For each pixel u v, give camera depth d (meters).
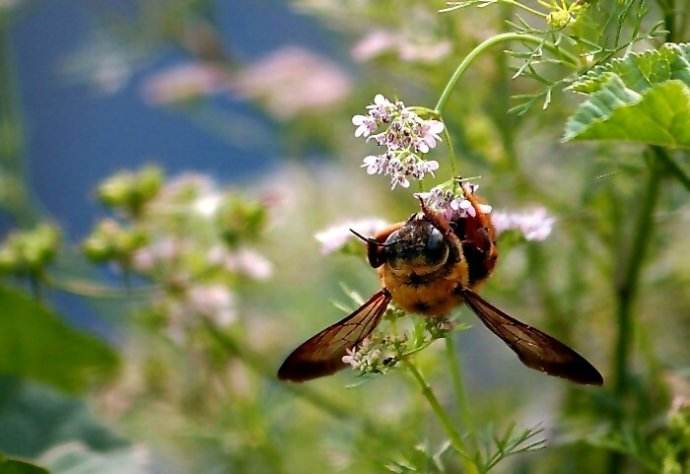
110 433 0.46
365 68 0.49
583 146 0.43
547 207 0.44
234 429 0.46
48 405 0.46
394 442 0.43
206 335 0.46
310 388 0.46
